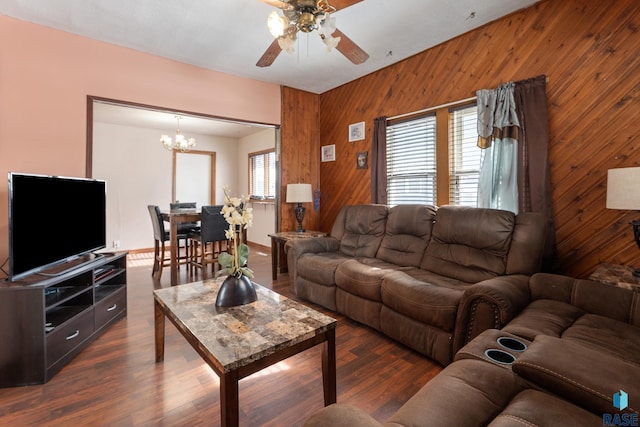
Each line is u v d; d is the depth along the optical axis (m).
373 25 2.79
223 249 5.88
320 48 3.19
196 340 1.45
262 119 4.17
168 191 6.32
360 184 4.12
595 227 2.26
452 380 1.09
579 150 2.31
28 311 1.83
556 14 2.39
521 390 1.04
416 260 2.86
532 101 2.47
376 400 1.69
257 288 2.19
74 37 2.90
